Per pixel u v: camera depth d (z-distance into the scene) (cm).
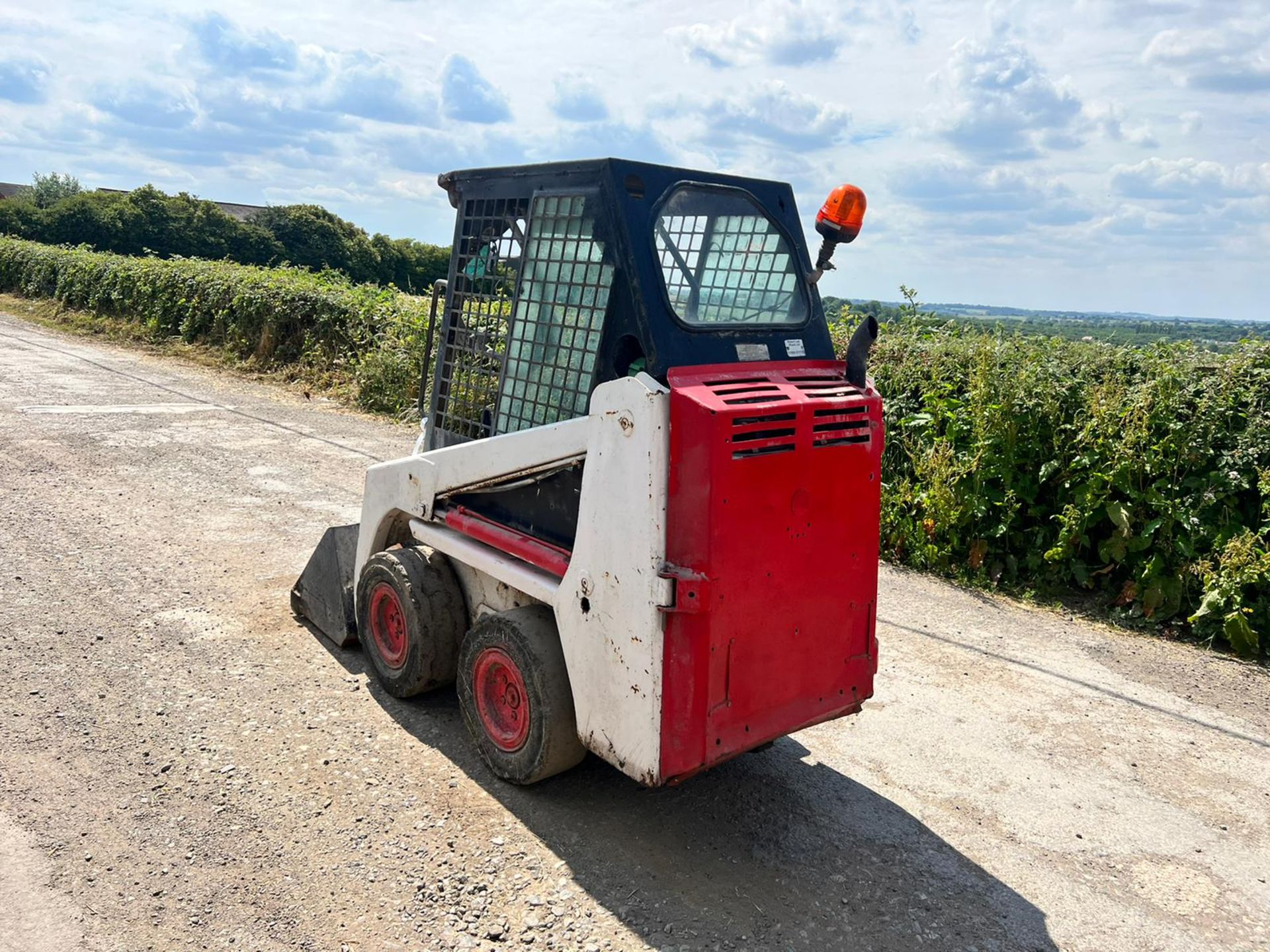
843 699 366
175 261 1917
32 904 296
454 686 476
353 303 1393
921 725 470
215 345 1611
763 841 363
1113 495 662
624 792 391
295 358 1455
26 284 2322
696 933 308
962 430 729
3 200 5203
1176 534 634
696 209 353
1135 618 627
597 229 340
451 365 433
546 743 361
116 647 482
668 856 348
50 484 762
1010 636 594
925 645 573
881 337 838
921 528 729
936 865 356
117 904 301
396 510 452
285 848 335
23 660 459
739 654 323
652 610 314
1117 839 382
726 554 312
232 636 508
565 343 358
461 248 420
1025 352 752
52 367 1380
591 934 304
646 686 319
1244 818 403
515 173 382
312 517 729
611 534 326
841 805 393
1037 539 682
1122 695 516
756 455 317
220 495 773
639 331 323
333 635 507
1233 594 588
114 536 650
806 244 397
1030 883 351
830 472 345
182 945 286
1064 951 315
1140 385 677
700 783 402
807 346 375
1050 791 416
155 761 383
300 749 402
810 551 342
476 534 402
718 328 342
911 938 315
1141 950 319
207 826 344
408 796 374
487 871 331
